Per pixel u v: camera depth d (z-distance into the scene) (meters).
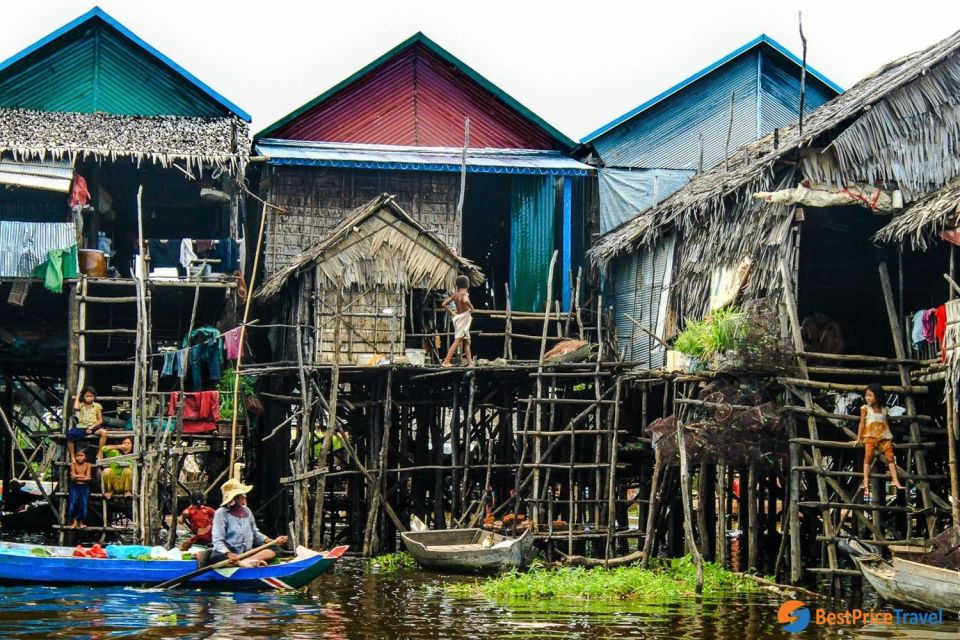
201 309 28.48
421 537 22.69
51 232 24.70
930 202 19.97
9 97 29.59
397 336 25.09
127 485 22.88
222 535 19.25
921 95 21.16
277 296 26.89
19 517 29.98
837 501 21.17
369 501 25.06
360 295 25.12
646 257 26.75
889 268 22.89
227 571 19.12
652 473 24.58
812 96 31.62
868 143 20.98
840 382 21.42
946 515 19.73
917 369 20.14
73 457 22.91
